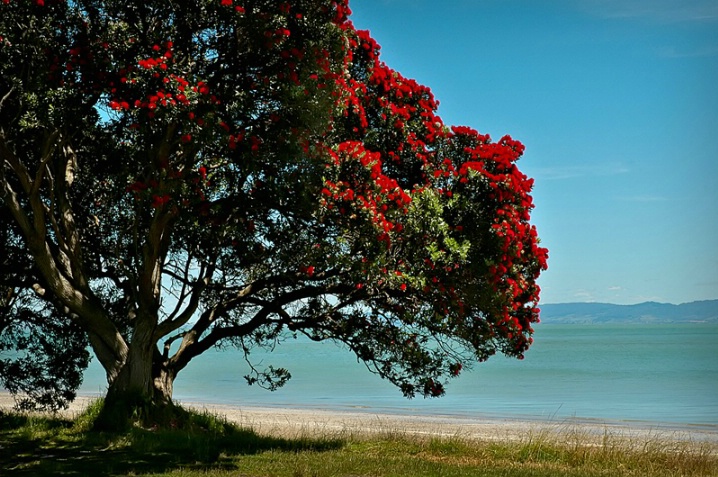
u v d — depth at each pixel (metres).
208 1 11.64
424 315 14.97
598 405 36.97
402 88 15.67
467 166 14.30
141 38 12.11
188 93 11.38
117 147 13.81
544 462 13.88
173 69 11.63
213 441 13.86
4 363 17.39
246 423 25.92
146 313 15.06
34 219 13.90
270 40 11.62
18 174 13.46
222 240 14.54
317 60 11.95
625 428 27.66
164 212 13.67
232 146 11.85
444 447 14.67
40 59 11.85
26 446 13.27
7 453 12.62
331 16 12.26
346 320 16.30
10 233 16.16
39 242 14.09
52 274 14.48
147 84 11.50
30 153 14.93
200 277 16.03
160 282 15.38
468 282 13.82
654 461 14.66
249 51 11.99
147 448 12.84
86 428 14.95
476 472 11.62
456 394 43.28
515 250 14.04
